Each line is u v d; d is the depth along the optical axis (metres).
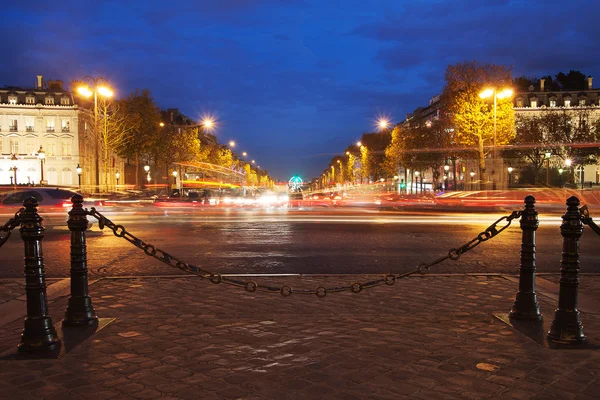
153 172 84.38
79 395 3.52
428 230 15.76
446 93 43.66
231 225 17.39
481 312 5.78
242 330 5.02
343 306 6.05
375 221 19.30
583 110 69.12
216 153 97.12
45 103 73.19
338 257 10.34
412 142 58.53
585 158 59.34
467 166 69.56
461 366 4.04
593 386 3.66
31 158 72.12
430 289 7.01
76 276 5.20
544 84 92.50
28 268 4.45
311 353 4.34
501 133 41.91
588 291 6.94
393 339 4.73
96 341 4.69
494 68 41.88
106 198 39.88
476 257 10.34
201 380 3.77
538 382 3.73
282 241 12.91
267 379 3.78
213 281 5.33
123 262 9.75
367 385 3.67
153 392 3.56
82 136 74.38
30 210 4.41
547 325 5.16
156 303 6.21
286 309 5.90
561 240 13.36
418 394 3.52
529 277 5.39
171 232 15.09
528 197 5.39
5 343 4.69
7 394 3.54
